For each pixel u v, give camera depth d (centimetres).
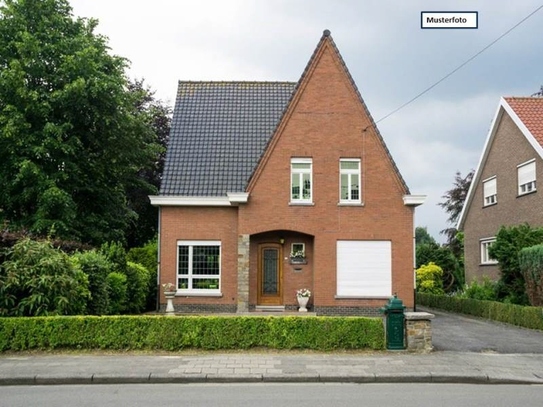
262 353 1382
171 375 1148
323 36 2367
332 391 1048
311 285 2350
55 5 2462
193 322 1416
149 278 2391
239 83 2756
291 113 2336
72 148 2303
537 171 2542
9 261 1502
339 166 2320
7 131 2164
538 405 931
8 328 1383
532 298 2056
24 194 2264
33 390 1059
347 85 2348
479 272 3173
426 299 3105
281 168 2312
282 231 2341
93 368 1204
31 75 2331
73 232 2364
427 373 1170
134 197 3409
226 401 950
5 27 2333
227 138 2547
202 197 2336
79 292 1571
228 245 2353
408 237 2300
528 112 2736
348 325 1420
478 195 3216
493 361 1312
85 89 2338
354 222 2298
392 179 2317
